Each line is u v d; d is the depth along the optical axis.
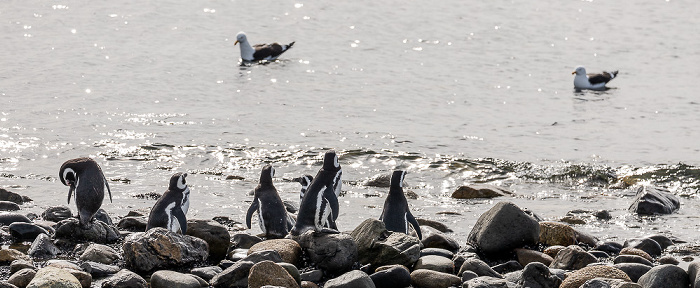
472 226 14.58
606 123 24.00
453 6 43.34
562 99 27.20
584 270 10.59
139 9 40.50
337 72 30.33
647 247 12.84
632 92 28.31
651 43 36.34
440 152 20.48
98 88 26.39
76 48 32.19
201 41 35.06
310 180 14.20
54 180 17.14
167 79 28.20
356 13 41.38
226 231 12.16
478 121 23.95
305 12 41.50
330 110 24.77
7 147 19.48
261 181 13.20
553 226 13.06
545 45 35.78
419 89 27.95
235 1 43.41
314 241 11.48
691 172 18.89
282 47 32.41
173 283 10.23
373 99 26.38
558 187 18.08
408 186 17.78
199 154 19.53
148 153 19.48
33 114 22.77
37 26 35.81
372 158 19.72
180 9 41.16
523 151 20.77
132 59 30.97
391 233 11.91
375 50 34.22
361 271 10.52
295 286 10.24
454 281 10.78
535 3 44.69
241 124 22.62
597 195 17.36
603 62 33.00
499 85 28.94
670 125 23.84
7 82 26.56
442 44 35.53
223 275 10.46
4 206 14.47
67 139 20.39
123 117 22.91
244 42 31.70
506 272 11.80
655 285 10.51
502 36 37.19
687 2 44.97
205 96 26.17
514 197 17.05
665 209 15.77
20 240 12.40
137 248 11.11
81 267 10.93
